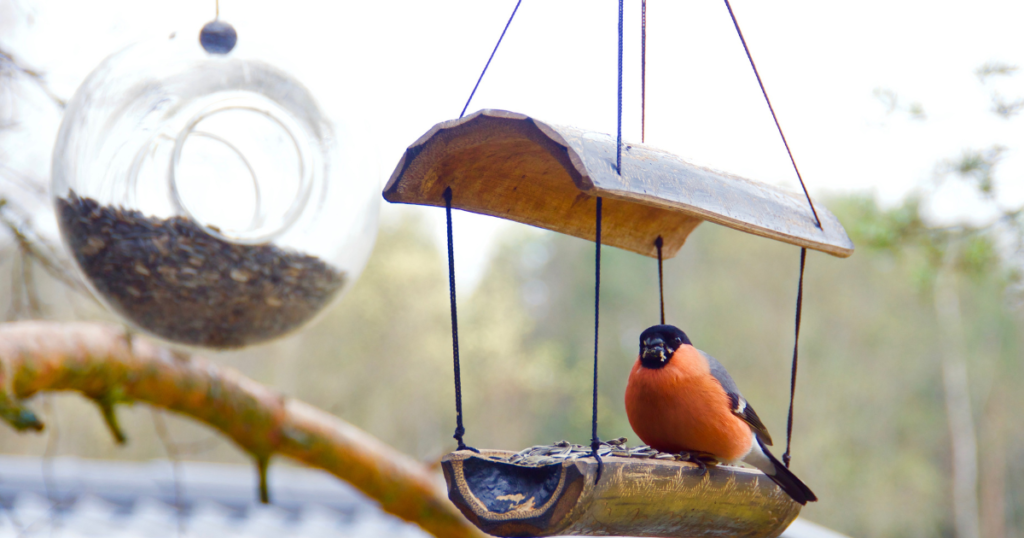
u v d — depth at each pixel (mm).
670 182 3600
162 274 4402
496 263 39750
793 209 4289
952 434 28891
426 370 31375
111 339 3367
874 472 28000
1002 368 29219
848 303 29406
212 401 3834
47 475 4695
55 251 4801
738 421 4234
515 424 34844
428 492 4395
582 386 36031
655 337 4367
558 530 3576
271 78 4277
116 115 4199
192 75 4238
